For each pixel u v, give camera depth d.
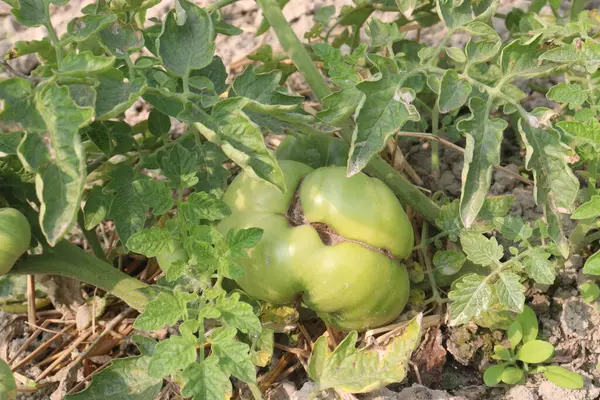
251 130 0.50
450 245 0.61
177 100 0.52
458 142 0.69
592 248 0.61
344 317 0.55
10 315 0.63
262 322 0.56
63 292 0.63
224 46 0.79
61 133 0.45
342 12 0.66
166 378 0.57
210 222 0.56
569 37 0.60
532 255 0.54
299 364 0.59
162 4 0.79
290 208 0.55
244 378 0.47
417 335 0.53
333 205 0.53
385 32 0.61
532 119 0.52
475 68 0.65
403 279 0.55
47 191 0.45
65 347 0.62
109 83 0.50
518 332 0.56
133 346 0.62
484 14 0.55
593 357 0.58
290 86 0.75
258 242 0.53
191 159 0.52
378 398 0.54
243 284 0.55
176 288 0.52
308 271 0.53
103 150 0.56
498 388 0.57
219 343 0.48
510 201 0.58
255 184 0.55
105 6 0.58
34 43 0.59
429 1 0.67
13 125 0.46
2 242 0.51
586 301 0.58
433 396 0.55
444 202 0.64
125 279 0.57
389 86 0.51
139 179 0.54
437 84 0.54
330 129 0.57
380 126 0.51
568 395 0.55
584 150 0.56
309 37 0.68
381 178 0.60
